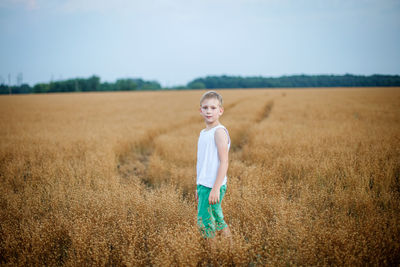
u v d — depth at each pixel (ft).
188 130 27.76
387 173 11.09
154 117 44.01
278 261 5.51
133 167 17.11
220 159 5.79
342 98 96.73
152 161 15.56
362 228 6.73
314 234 6.47
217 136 5.86
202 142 6.23
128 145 21.09
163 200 8.68
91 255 5.97
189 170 13.60
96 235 6.89
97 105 81.66
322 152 15.40
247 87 373.61
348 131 22.97
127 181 12.49
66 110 63.36
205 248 6.36
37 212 8.74
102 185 11.06
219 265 5.91
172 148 18.52
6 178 12.35
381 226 6.77
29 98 137.08
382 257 5.65
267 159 14.89
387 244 6.15
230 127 27.99
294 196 10.11
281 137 21.02
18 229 7.61
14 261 6.42
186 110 59.52
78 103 93.40
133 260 5.72
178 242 6.11
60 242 7.25
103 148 18.06
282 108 55.93
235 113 47.88
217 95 6.09
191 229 6.55
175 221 7.69
